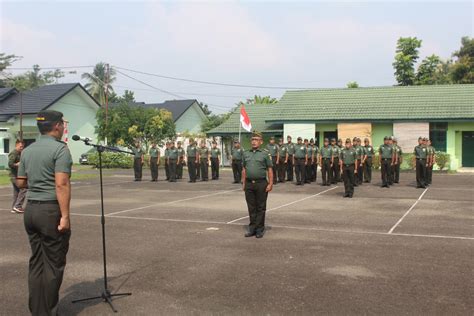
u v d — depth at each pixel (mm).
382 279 5980
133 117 36031
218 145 34594
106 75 38875
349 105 30078
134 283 5953
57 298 4812
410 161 26547
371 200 13859
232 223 10102
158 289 5707
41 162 4676
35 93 40625
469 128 26500
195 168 21297
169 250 7629
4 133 37562
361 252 7375
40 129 4871
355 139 18484
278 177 20203
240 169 20234
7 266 6824
